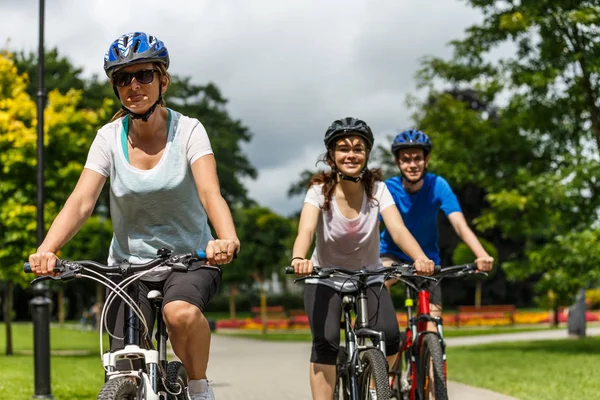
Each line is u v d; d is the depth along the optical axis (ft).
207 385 13.98
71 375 44.37
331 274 17.38
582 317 76.18
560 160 57.11
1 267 60.29
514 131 57.93
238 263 140.26
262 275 140.36
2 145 59.21
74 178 61.46
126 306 13.16
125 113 14.06
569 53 52.90
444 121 60.39
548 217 55.67
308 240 17.76
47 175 60.85
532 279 183.62
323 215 18.45
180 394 13.64
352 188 18.35
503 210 56.95
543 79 53.11
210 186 13.37
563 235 52.42
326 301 18.24
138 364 12.76
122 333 13.20
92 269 12.85
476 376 38.19
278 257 139.85
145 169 13.75
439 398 18.62
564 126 56.90
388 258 22.50
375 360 16.33
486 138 58.70
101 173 13.87
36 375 33.47
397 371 20.74
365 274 17.42
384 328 18.04
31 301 33.94
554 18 52.06
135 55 13.09
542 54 53.67
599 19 51.13
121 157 13.75
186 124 13.84
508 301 184.85
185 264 12.49
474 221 59.11
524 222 56.49
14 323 193.06
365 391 16.66
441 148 59.62
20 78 64.28
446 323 126.41
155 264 12.73
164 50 13.46
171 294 13.07
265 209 142.31
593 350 56.49
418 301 20.67
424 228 22.71
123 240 14.20
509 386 33.35
